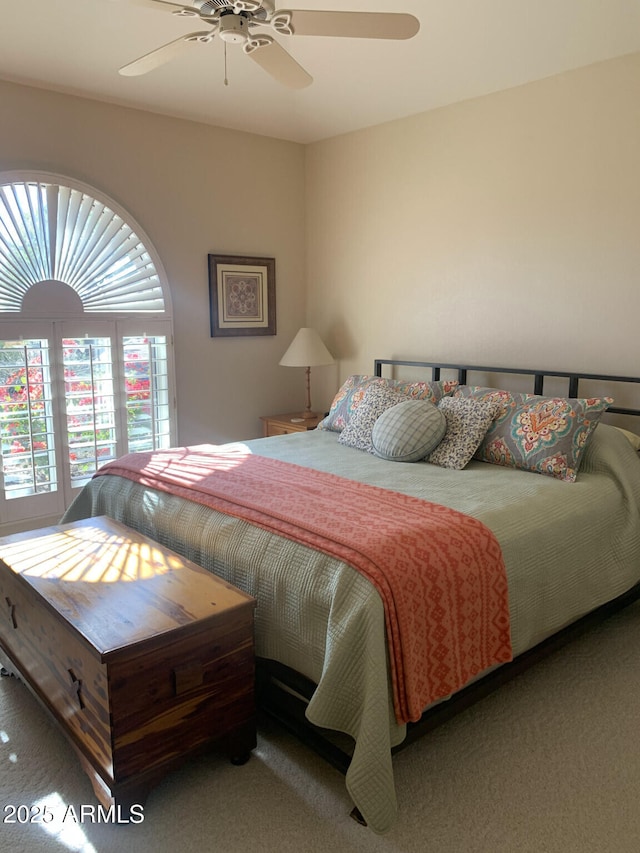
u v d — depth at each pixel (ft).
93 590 6.33
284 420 14.48
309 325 15.84
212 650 5.91
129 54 9.68
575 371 10.74
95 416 12.38
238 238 14.21
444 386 11.21
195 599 6.14
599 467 8.97
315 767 6.34
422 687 5.83
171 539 7.87
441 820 5.64
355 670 5.60
